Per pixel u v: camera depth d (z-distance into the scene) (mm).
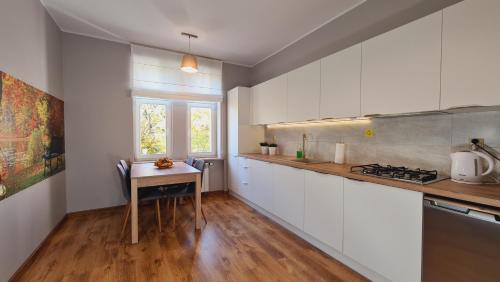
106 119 3389
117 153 3477
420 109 1653
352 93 2164
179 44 3561
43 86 2457
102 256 2152
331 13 2643
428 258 1429
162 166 3020
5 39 1740
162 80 3730
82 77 3217
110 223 2957
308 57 3148
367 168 2084
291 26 2959
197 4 2479
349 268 1989
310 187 2346
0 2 1685
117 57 3441
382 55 1898
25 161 2014
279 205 2840
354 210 1887
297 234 2631
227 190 4465
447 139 1790
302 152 3119
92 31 3129
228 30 3074
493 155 1563
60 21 2844
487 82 1340
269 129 4090
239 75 4512
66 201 3131
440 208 1362
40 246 2281
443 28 1523
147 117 3816
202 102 4309
